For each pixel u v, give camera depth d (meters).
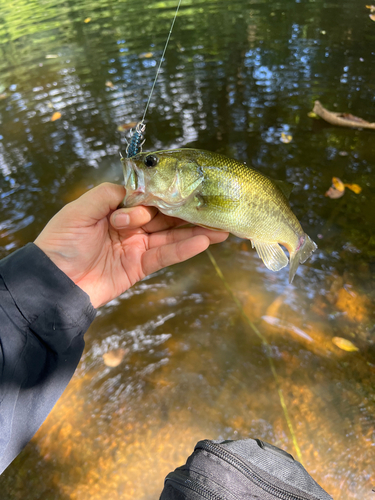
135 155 0.27
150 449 0.36
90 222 0.26
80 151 0.70
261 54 0.94
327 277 0.48
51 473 0.34
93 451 0.36
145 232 0.31
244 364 0.41
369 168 0.60
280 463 0.19
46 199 0.61
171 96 0.82
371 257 0.49
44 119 0.79
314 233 0.52
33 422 0.21
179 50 1.00
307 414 0.37
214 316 0.46
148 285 0.50
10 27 1.32
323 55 0.90
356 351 0.41
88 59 1.01
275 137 0.68
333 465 0.34
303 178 0.60
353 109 0.73
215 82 0.85
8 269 0.22
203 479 0.16
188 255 0.30
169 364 0.42
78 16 1.35
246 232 0.31
